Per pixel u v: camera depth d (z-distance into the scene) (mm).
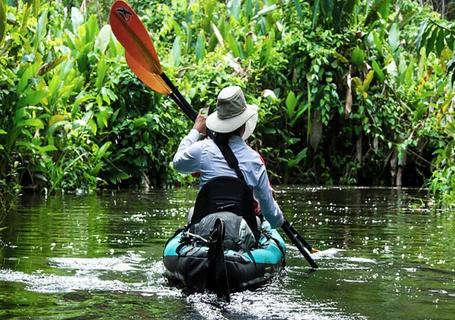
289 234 6492
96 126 14531
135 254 6875
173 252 5594
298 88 18312
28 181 13195
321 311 4852
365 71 18250
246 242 5594
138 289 5406
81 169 13883
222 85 17094
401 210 11203
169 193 13773
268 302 5070
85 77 15766
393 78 18500
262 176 5789
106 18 23875
